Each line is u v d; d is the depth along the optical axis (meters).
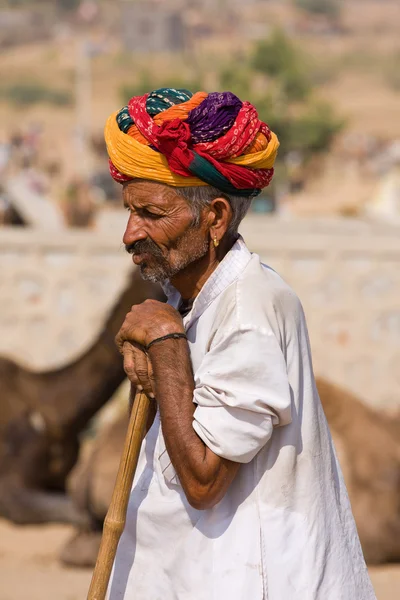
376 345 29.50
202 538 6.45
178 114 6.28
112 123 6.52
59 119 163.38
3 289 29.62
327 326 29.55
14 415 21.06
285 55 86.44
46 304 29.66
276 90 84.94
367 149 116.38
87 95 173.50
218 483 6.19
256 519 6.38
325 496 6.59
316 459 6.57
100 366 20.66
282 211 60.78
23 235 29.50
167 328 6.41
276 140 6.59
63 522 20.53
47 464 21.16
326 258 29.44
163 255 6.54
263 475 6.42
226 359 6.23
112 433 18.34
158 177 6.34
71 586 16.28
